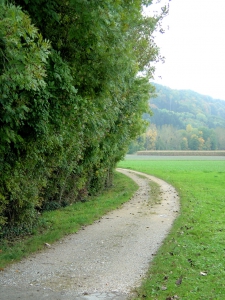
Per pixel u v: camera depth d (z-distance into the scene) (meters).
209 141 130.25
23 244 9.34
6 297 5.84
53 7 7.95
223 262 7.59
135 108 21.64
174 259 7.81
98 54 9.38
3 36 5.62
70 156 14.51
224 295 5.77
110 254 8.55
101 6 7.96
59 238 10.12
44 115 8.20
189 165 65.38
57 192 15.29
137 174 40.19
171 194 21.14
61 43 8.95
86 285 6.44
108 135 19.31
